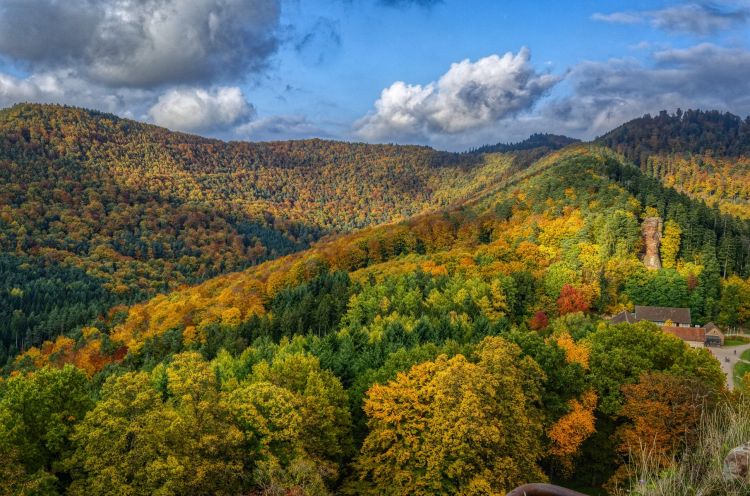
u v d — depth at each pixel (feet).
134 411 113.80
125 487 99.40
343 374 176.65
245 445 120.57
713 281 325.21
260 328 265.95
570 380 148.46
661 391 127.65
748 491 32.60
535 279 310.45
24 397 113.60
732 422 40.19
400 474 121.80
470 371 130.41
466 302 262.06
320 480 110.52
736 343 297.12
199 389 129.59
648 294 321.11
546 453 140.67
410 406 131.44
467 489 117.29
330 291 319.68
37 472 97.25
